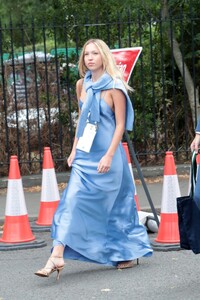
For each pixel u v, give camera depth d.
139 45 14.40
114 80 7.91
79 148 7.95
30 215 11.55
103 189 7.89
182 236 7.17
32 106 14.89
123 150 8.11
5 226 9.61
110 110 7.95
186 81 15.71
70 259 8.16
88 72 8.10
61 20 16.72
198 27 15.89
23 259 9.00
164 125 14.97
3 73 14.10
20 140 14.83
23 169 14.65
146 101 15.64
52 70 15.03
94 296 7.27
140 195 12.85
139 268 8.28
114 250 8.01
